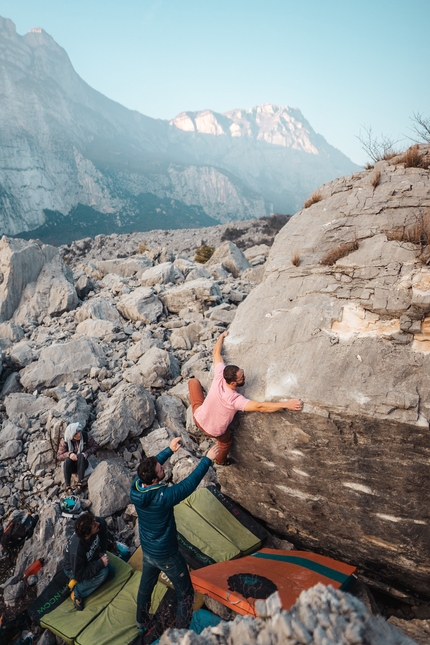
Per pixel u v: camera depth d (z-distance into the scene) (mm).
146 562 4191
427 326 4645
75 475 6660
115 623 4543
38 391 8492
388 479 4516
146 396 7598
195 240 64438
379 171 7051
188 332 10086
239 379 4734
